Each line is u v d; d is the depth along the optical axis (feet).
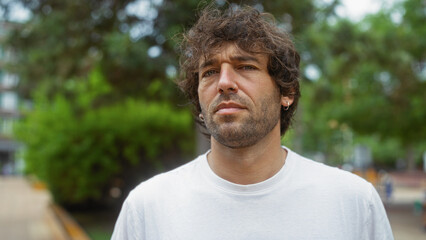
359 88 39.55
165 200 4.73
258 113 4.51
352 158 108.58
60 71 23.40
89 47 23.27
